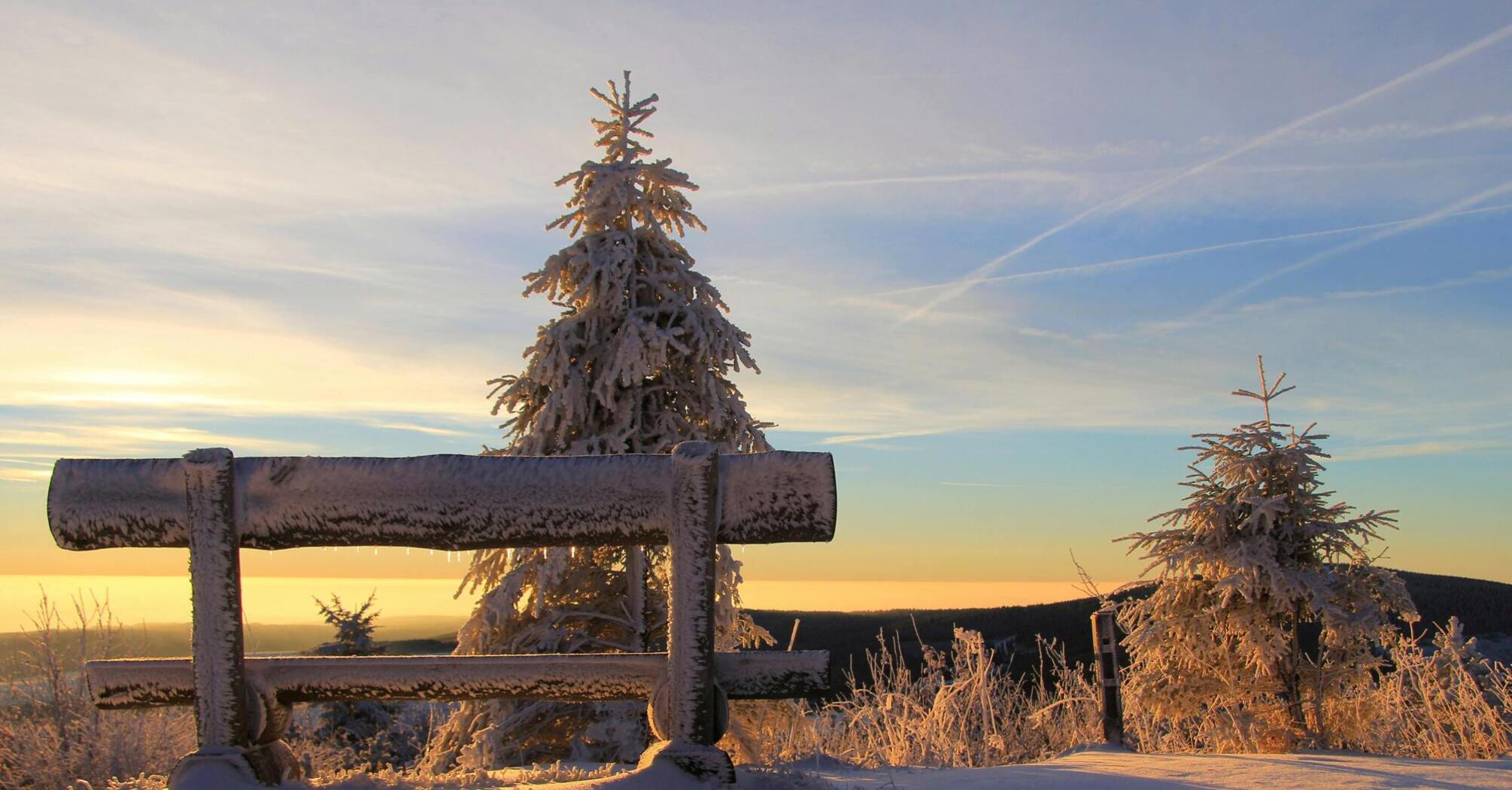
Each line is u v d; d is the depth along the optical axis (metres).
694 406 9.02
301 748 8.07
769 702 8.07
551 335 8.80
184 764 3.24
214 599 3.31
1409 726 8.22
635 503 3.30
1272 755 6.61
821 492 3.27
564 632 8.37
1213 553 8.17
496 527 3.29
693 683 3.28
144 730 7.34
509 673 3.42
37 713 7.46
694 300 9.06
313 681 3.41
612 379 8.54
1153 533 8.59
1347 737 8.05
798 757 7.81
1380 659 7.96
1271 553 7.98
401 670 3.43
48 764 6.77
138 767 7.00
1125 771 5.38
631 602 8.41
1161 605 8.50
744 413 8.92
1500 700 8.39
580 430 8.93
